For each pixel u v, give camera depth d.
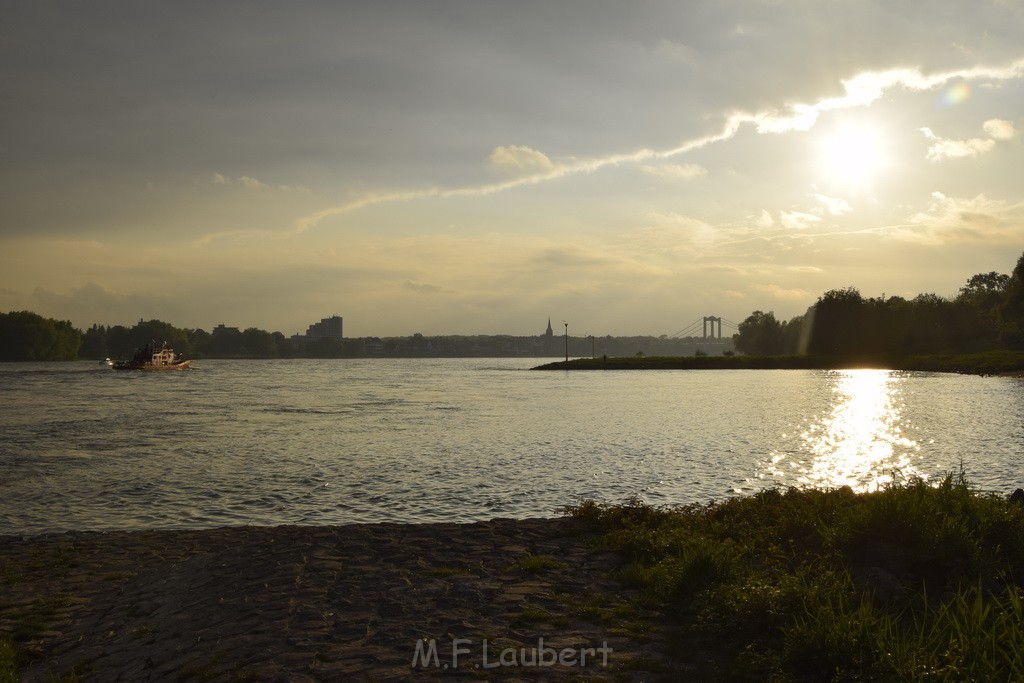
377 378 136.88
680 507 20.64
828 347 153.50
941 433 39.62
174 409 62.84
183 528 19.69
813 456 31.86
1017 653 6.88
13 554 15.15
